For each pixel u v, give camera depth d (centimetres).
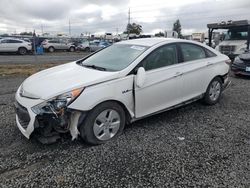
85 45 3522
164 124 472
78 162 337
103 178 303
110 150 370
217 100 598
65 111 347
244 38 1426
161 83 449
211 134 430
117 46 507
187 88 506
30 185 290
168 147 381
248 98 656
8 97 655
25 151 364
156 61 451
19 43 2594
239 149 377
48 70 464
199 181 299
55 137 368
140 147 379
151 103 443
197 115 523
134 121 436
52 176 306
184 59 503
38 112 343
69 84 365
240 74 955
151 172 316
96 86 372
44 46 3216
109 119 393
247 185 292
